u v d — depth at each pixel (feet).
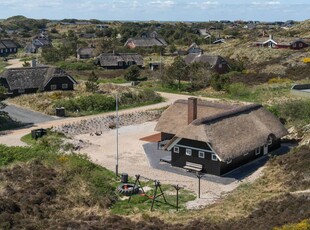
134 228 96.53
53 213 106.93
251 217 100.68
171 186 131.75
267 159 155.53
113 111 223.71
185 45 581.12
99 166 145.59
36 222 98.94
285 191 118.93
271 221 92.89
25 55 544.21
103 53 433.48
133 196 123.54
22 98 244.22
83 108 223.51
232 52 434.71
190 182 135.54
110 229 94.63
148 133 190.29
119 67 406.21
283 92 250.78
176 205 117.80
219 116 148.36
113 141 177.37
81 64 404.16
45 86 262.06
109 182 133.39
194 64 305.12
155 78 330.34
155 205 118.11
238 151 141.08
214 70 322.75
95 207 113.80
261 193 120.98
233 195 123.13
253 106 164.76
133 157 158.30
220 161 139.13
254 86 276.82
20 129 188.75
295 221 88.79
